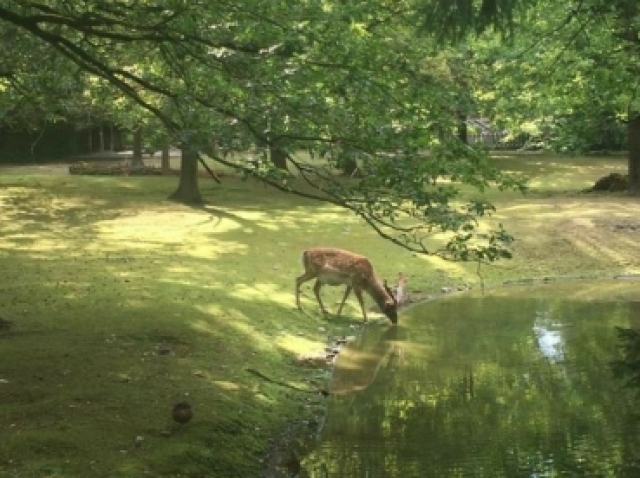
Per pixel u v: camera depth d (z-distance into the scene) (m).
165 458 6.91
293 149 8.05
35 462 6.55
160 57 10.55
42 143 43.06
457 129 9.37
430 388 9.94
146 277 14.99
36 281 14.24
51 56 11.52
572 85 14.45
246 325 12.17
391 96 8.30
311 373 10.66
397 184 8.05
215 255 17.89
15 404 7.83
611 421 8.48
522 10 8.95
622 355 11.27
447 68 12.47
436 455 7.58
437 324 13.82
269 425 8.46
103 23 8.96
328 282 14.10
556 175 34.12
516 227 21.33
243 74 8.23
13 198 25.38
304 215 23.45
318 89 8.40
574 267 18.84
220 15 8.38
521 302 15.62
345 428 8.51
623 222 21.58
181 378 9.12
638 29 11.33
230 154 8.15
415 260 18.52
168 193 27.33
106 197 26.16
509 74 14.33
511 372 10.59
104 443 7.06
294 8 8.16
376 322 13.99
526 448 7.70
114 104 17.89
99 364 9.28
